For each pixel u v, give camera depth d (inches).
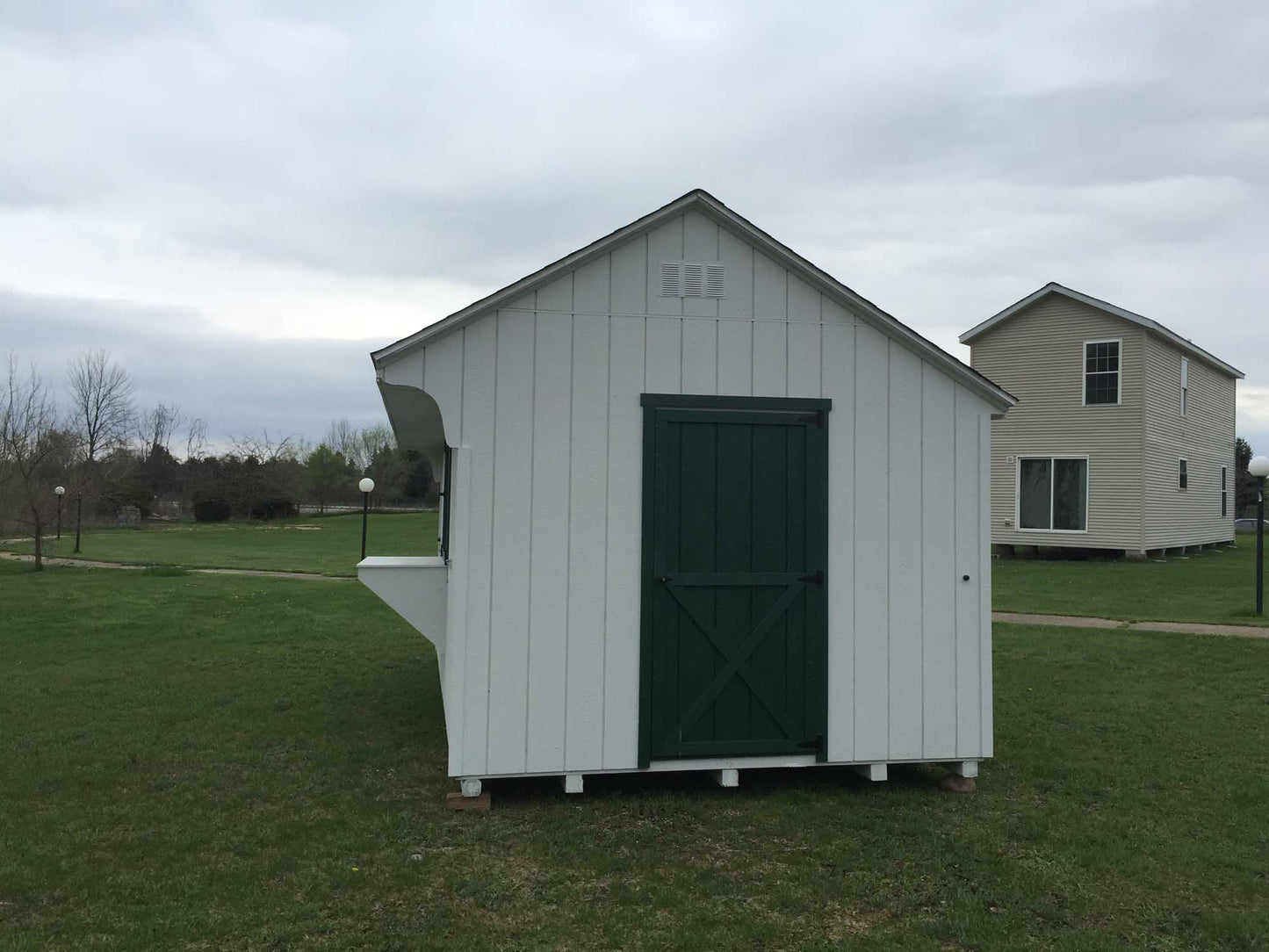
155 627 499.2
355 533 1534.2
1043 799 231.6
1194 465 984.3
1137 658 404.5
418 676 378.3
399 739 282.5
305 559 1003.9
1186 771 253.1
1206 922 163.8
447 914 163.8
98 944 150.8
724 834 204.2
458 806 217.2
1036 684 359.3
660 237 228.4
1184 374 946.1
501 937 155.7
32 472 931.3
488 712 218.2
